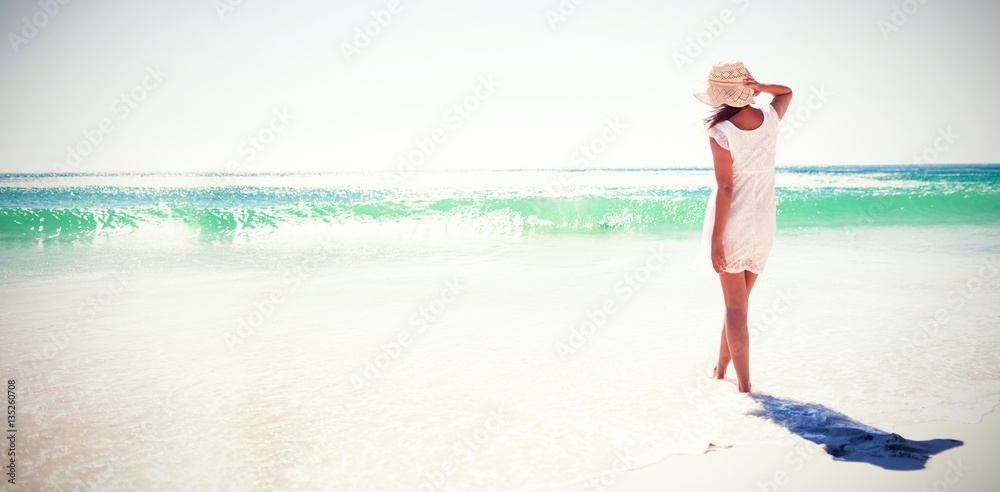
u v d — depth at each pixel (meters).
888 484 2.22
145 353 3.94
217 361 3.78
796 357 3.72
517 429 2.75
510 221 13.66
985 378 3.31
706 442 2.59
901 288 5.78
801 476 2.29
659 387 3.25
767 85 2.99
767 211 2.98
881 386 3.21
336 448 2.58
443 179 34.44
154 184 27.73
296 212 13.34
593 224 13.38
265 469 2.40
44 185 24.98
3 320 4.74
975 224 13.10
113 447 2.60
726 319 3.16
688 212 14.05
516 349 3.99
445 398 3.14
